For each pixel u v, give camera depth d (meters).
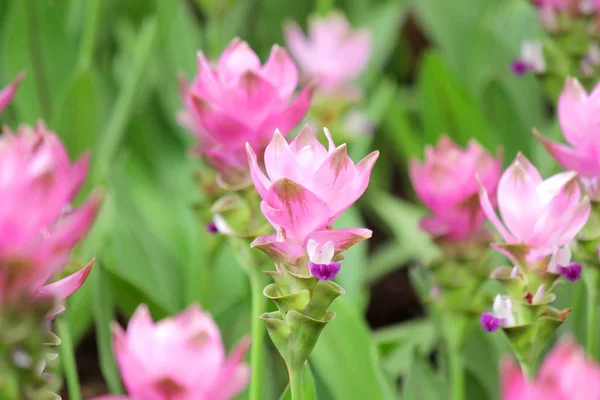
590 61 1.62
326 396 1.53
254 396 1.42
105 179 1.80
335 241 1.21
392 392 1.53
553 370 1.06
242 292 1.77
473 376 1.58
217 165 1.39
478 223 1.46
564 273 1.26
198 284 1.75
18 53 1.94
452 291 1.47
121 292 1.63
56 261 1.11
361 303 1.87
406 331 1.94
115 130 1.88
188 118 1.66
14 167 1.09
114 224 1.73
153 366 1.10
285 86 1.38
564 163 1.34
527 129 2.05
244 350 1.10
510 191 1.26
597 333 1.58
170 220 1.93
